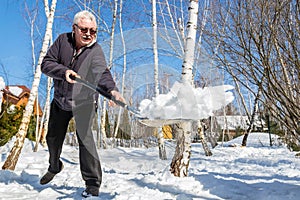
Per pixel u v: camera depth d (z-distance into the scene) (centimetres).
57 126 339
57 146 351
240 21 417
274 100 398
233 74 431
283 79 411
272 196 356
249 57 403
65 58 317
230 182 438
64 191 376
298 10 393
